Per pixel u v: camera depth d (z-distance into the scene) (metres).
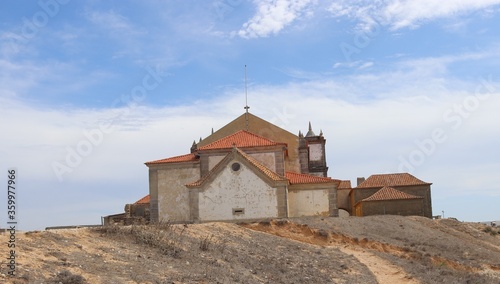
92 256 21.89
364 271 34.78
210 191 50.25
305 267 31.98
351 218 51.31
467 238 52.84
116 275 19.95
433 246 46.53
